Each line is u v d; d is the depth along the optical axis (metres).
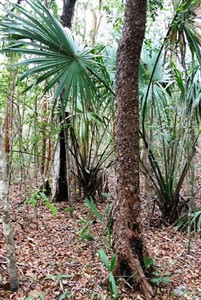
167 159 4.32
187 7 2.85
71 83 2.91
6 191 2.28
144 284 2.45
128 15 2.44
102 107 5.12
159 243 3.71
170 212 4.36
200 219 3.56
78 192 5.57
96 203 5.27
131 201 2.48
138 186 2.52
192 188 3.62
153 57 3.97
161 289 2.58
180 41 3.00
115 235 2.54
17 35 2.61
